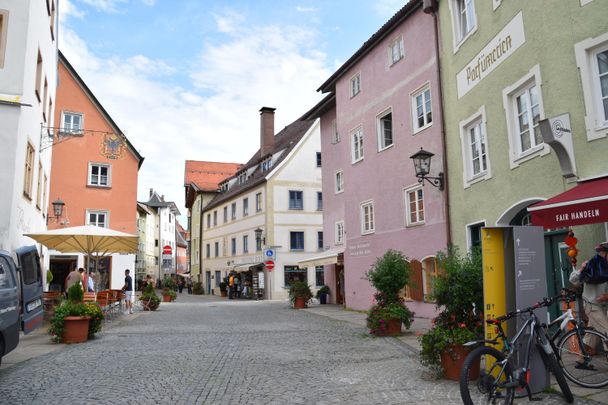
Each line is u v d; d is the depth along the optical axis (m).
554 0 9.17
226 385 7.38
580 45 8.53
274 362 9.24
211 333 13.90
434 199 15.77
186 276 78.62
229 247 47.91
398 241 18.02
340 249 25.11
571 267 9.33
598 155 8.13
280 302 32.03
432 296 8.04
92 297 16.16
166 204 75.06
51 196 28.12
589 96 8.32
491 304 6.93
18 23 14.22
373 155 19.98
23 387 7.34
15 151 13.59
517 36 10.49
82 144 28.97
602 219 7.16
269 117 46.22
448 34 14.59
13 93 13.86
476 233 13.32
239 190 44.91
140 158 30.34
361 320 17.16
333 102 25.48
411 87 17.45
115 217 29.25
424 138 16.56
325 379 7.73
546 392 6.32
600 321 7.16
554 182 9.38
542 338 6.26
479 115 12.48
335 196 25.72
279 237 39.38
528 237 6.79
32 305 10.27
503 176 11.30
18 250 9.98
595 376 6.45
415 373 8.01
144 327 15.60
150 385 7.41
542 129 8.61
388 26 18.52
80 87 29.20
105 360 9.52
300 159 40.75
